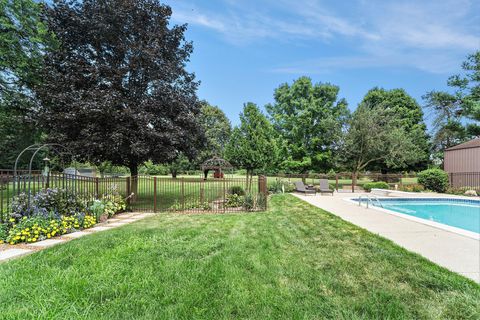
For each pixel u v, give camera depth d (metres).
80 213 6.59
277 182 16.33
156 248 4.41
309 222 6.92
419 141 26.14
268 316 2.45
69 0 10.55
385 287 3.05
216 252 4.29
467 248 4.50
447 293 2.90
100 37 10.42
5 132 13.91
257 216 8.02
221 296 2.81
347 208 9.35
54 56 10.27
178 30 12.09
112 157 10.80
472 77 18.88
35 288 2.86
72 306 2.50
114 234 5.39
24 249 4.55
